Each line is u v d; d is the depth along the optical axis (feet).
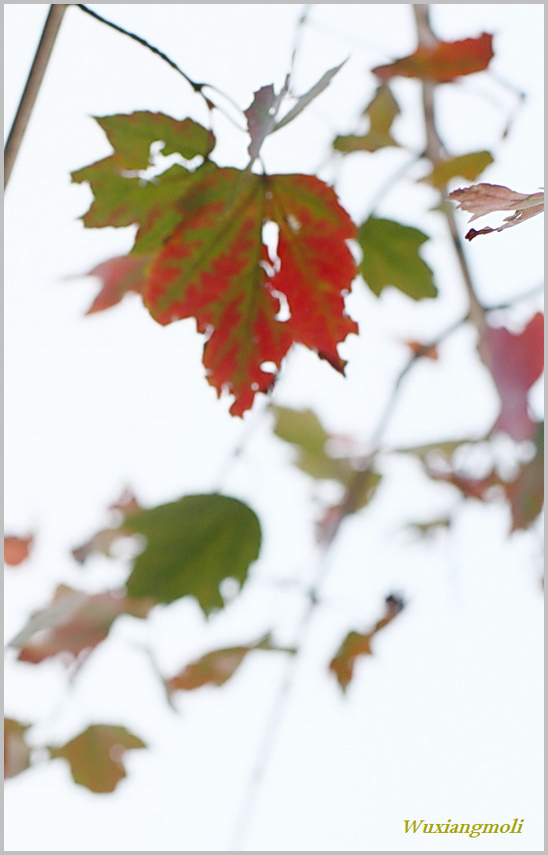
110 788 6.05
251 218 5.39
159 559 5.70
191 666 6.15
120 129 5.35
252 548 5.72
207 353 5.41
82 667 5.96
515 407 6.08
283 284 5.40
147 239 5.38
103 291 5.87
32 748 6.01
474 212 5.22
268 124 5.34
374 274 5.88
